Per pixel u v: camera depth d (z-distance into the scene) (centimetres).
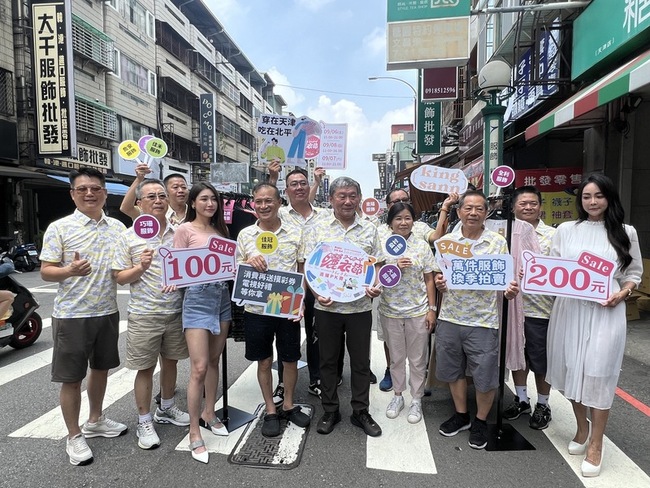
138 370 279
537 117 824
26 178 1247
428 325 321
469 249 277
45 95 1227
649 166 638
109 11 1647
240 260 305
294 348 304
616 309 244
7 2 1231
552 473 249
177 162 2250
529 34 768
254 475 249
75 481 242
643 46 495
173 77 2203
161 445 281
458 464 260
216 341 297
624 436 290
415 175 389
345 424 312
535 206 316
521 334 300
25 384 390
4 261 473
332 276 288
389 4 664
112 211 1691
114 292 277
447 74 973
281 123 482
